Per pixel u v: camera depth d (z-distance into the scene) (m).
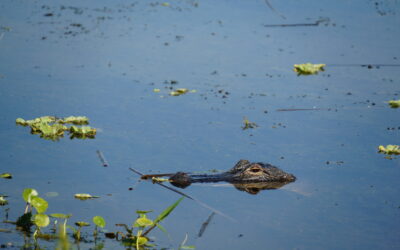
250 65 32.78
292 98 28.42
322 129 24.88
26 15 39.59
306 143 23.36
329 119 26.00
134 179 19.38
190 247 15.05
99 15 40.72
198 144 22.69
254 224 16.88
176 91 28.20
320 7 45.12
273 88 29.66
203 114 25.86
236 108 26.81
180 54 33.81
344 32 39.19
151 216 16.88
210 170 20.52
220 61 33.03
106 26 38.25
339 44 36.81
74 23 38.41
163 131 23.78
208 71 31.44
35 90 27.30
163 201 18.00
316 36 38.22
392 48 36.19
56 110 25.23
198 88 29.00
